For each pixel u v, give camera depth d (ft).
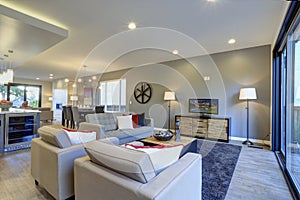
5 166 8.42
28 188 6.33
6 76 14.35
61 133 5.62
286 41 8.90
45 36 9.99
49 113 24.67
